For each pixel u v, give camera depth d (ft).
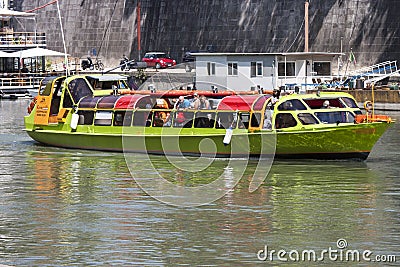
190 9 352.69
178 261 78.13
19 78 299.58
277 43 321.32
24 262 77.87
